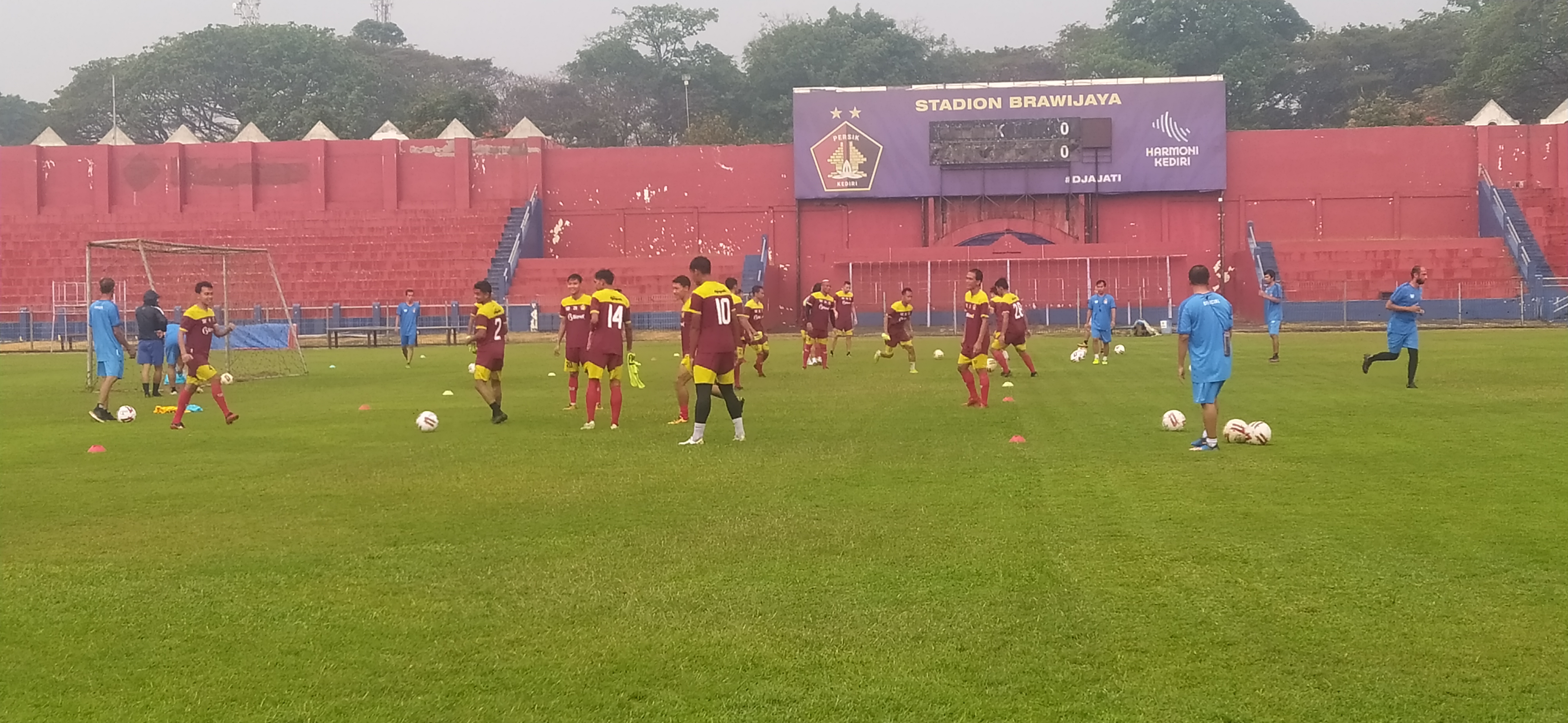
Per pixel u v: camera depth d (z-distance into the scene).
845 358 27.41
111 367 15.01
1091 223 48.38
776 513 8.00
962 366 15.17
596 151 50.50
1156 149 47.38
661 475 9.75
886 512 7.99
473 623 5.58
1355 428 12.12
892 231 49.38
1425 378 17.97
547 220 50.59
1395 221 48.00
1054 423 13.05
